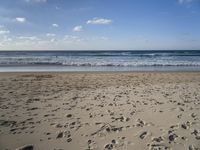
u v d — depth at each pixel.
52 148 2.92
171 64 20.14
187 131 3.49
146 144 3.03
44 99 5.73
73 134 3.38
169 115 4.32
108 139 3.20
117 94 6.46
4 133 3.41
